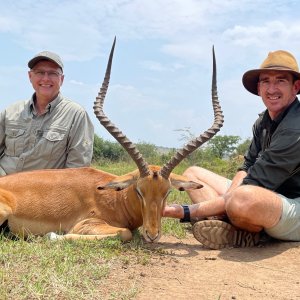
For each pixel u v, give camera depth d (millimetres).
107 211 1605
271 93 1488
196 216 1532
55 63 1808
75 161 1841
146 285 1092
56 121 1823
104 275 1127
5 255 1221
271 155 1450
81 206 1603
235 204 1402
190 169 1883
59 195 1597
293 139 1416
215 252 1424
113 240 1427
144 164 1473
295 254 1388
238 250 1447
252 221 1405
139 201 1556
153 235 1412
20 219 1560
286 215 1436
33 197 1579
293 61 1503
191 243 1583
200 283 1133
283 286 1138
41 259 1200
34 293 970
